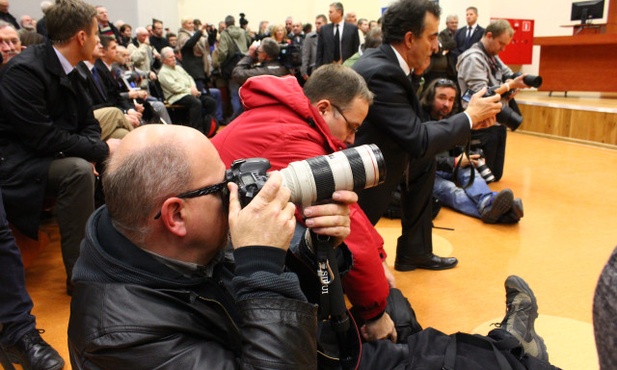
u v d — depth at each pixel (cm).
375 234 180
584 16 721
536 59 918
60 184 214
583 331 186
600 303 44
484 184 325
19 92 207
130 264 83
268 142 138
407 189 225
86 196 218
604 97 692
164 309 80
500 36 385
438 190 347
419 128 180
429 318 201
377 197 203
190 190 82
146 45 621
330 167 97
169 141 82
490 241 283
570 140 583
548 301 212
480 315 202
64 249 219
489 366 116
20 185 214
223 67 749
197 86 704
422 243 243
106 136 299
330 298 108
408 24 189
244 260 82
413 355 119
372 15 1255
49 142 214
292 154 137
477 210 324
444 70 483
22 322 173
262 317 78
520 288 168
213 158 86
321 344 121
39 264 259
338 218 100
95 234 87
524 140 593
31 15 712
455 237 290
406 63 200
